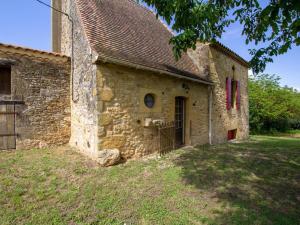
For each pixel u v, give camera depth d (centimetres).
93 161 576
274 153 758
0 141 640
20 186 419
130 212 354
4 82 655
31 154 618
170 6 389
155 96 718
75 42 705
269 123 2180
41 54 693
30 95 678
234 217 339
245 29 460
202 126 955
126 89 628
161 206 373
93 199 391
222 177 503
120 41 692
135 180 480
